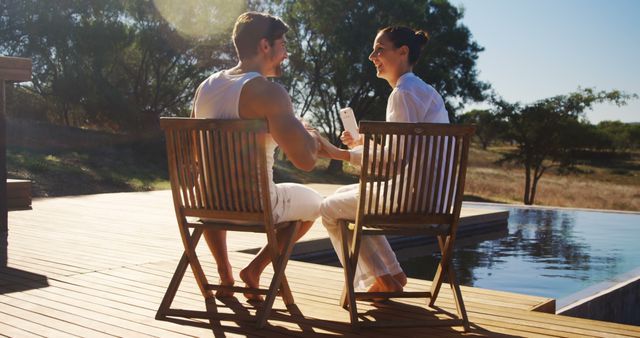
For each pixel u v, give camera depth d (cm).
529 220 885
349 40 2225
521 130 2150
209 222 255
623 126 4066
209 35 2034
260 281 323
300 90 2395
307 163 246
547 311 284
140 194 877
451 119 2367
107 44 1892
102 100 1877
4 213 492
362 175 235
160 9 2008
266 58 257
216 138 239
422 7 2323
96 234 490
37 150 1556
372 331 239
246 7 2141
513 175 3181
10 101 1922
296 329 240
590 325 247
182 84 2136
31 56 1888
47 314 256
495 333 237
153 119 2052
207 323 246
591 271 524
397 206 242
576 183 2972
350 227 254
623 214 965
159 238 475
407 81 269
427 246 650
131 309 265
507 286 465
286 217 258
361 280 285
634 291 441
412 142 235
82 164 1507
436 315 262
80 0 1944
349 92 2409
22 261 371
